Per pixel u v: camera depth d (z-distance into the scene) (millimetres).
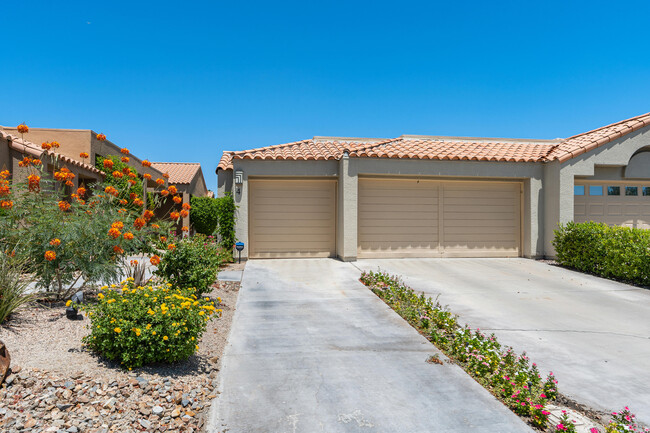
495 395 4324
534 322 6988
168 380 4281
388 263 12312
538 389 4383
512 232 13930
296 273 10719
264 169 12625
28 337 4750
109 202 7184
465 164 13164
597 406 4191
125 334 4371
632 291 9297
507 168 13422
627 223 14344
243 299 8164
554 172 13109
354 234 12523
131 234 6258
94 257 6477
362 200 13195
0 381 3617
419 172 12914
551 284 9883
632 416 3750
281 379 4582
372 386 4445
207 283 7418
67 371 4094
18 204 6633
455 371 4859
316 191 13188
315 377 4652
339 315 7117
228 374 4684
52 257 5691
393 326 6527
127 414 3564
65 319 5449
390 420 3773
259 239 12992
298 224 13125
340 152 13422
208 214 12375
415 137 15703
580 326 6812
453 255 13547
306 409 3938
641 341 6117
